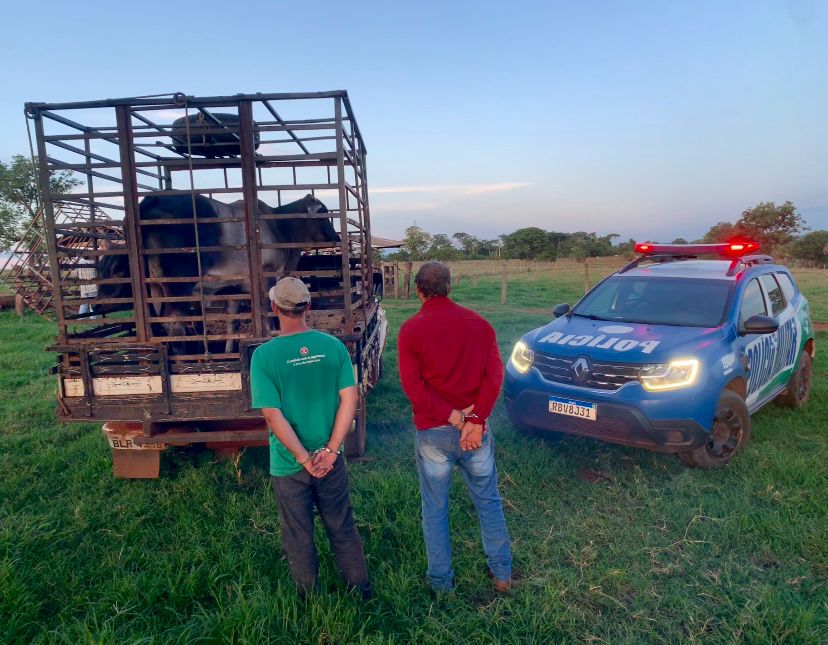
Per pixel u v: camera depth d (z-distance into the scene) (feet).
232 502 13.62
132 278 13.84
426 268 9.48
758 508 13.01
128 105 13.29
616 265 107.34
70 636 8.88
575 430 15.51
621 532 12.19
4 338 42.75
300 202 20.25
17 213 69.82
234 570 10.66
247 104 13.47
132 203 13.67
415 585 10.32
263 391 8.66
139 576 10.48
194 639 8.58
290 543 9.30
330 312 14.76
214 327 15.40
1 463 16.80
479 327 9.36
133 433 14.40
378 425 20.04
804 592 10.16
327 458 8.99
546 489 14.37
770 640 8.73
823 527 11.95
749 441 17.15
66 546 12.07
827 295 64.44
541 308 57.72
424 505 9.90
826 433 18.02
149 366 13.66
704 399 14.34
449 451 9.50
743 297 17.54
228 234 16.20
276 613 9.04
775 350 18.56
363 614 9.41
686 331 16.01
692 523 12.39
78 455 17.44
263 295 14.03
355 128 17.57
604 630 9.29
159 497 14.01
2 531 12.26
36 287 43.01
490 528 10.00
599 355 15.39
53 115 13.55
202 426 14.79
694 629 9.23
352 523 9.74
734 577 10.59
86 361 13.50
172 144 17.40
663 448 14.38
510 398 17.13
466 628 9.21
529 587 10.25
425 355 9.24
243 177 13.69
